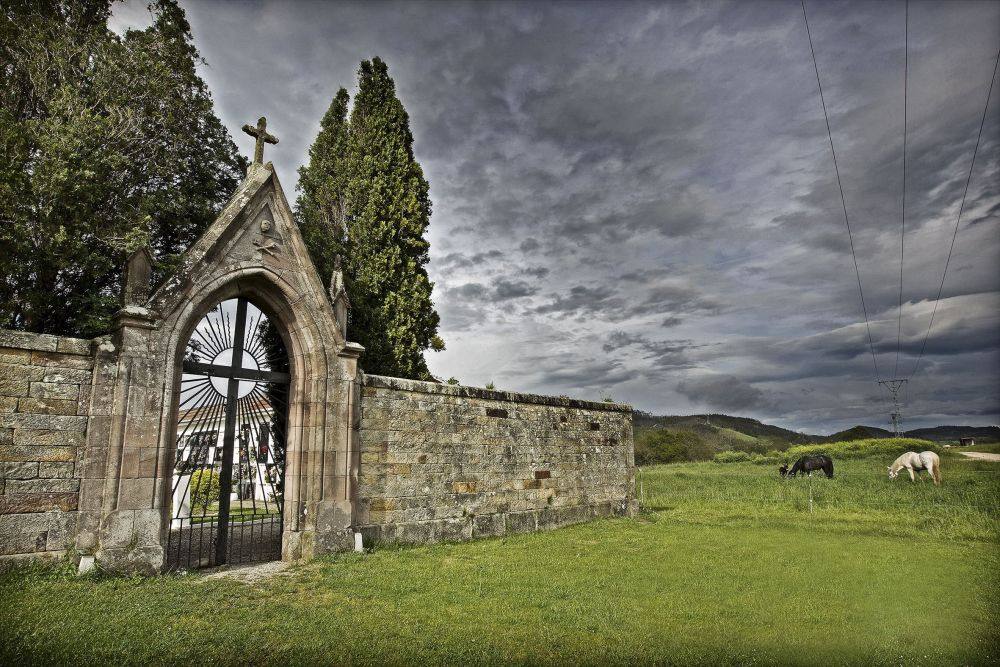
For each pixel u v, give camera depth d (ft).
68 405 28.63
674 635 20.98
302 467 36.50
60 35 45.01
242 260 35.50
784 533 47.98
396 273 63.26
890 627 22.04
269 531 50.19
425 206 68.03
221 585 27.84
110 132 44.24
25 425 27.45
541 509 52.01
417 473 42.45
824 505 66.39
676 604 25.31
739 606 25.02
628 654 18.79
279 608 23.99
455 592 27.12
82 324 41.55
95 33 47.52
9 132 37.93
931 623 22.54
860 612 24.11
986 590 27.91
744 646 19.71
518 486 50.19
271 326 41.68
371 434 40.16
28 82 45.01
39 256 39.78
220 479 34.40
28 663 16.84
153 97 48.21
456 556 37.04
